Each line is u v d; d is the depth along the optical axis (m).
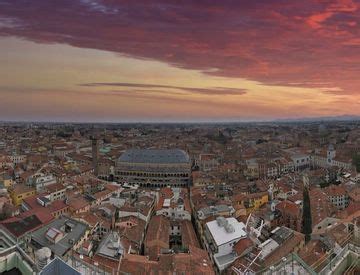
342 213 149.50
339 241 98.62
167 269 97.69
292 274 55.47
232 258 112.31
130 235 132.12
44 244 93.75
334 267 45.00
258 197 186.25
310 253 97.69
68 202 163.00
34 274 40.03
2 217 152.12
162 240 131.38
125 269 93.50
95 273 66.12
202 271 98.94
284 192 196.00
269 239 119.12
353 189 198.12
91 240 116.44
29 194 196.12
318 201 168.00
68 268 39.94
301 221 145.50
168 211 170.38
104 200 186.75
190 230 152.62
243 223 138.38
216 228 128.75
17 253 44.09
